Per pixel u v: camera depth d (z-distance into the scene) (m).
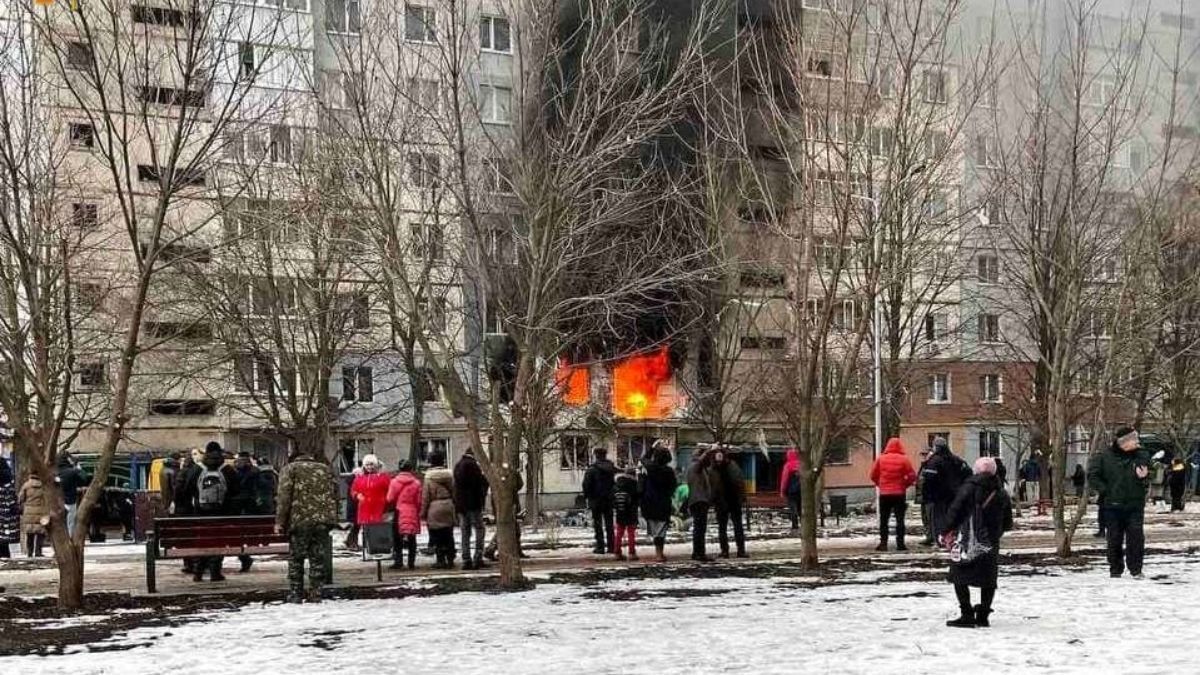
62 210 26.41
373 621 12.48
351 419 40.09
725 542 20.06
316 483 14.45
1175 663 9.51
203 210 28.91
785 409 28.27
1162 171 24.56
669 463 19.69
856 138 19.27
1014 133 26.95
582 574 17.44
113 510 27.64
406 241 20.97
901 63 20.53
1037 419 36.41
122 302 30.19
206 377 31.59
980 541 11.62
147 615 13.19
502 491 15.84
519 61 18.03
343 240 18.48
